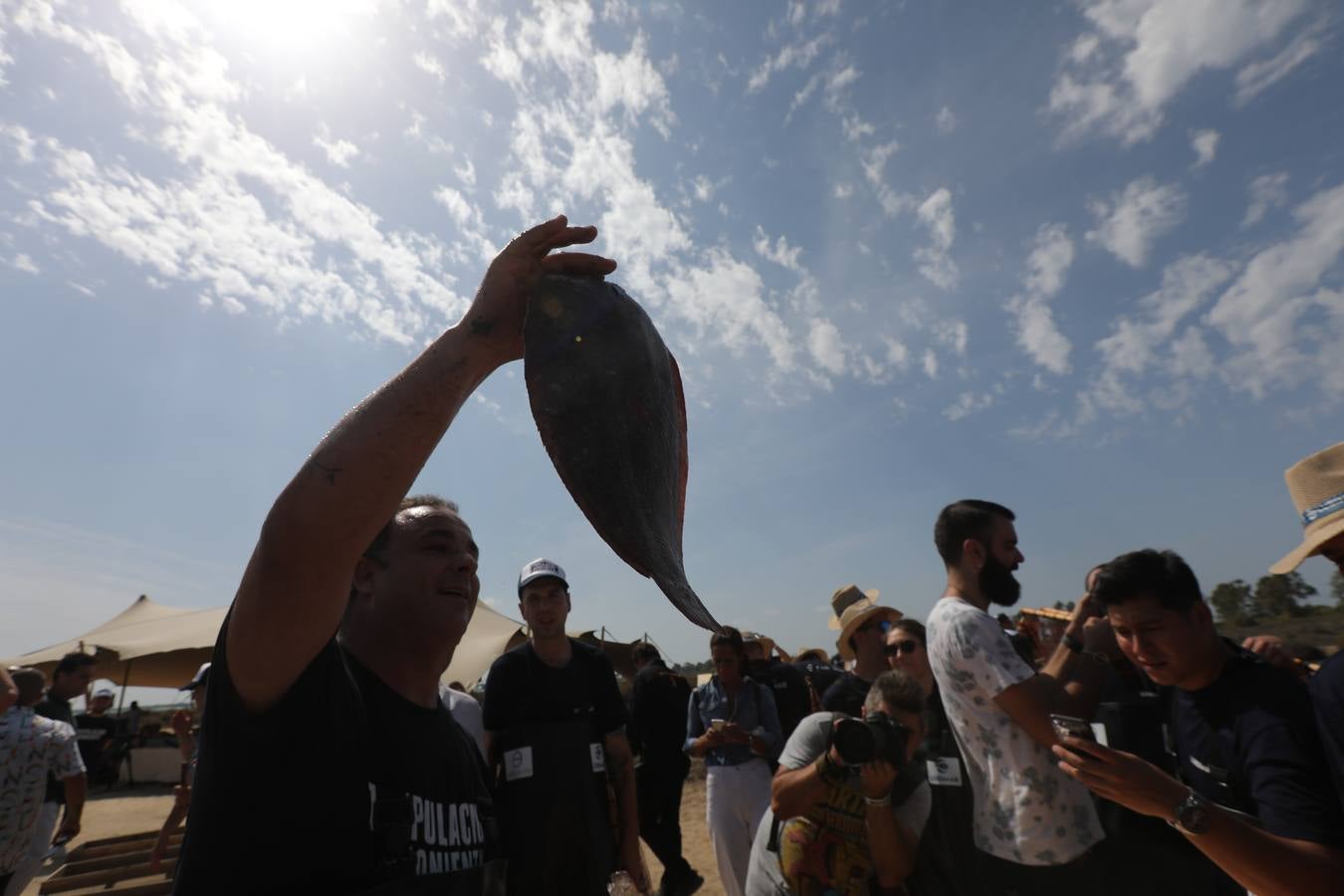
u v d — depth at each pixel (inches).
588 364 42.6
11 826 161.8
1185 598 81.7
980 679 105.3
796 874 109.1
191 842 41.8
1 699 153.9
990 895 103.7
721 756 189.8
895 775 102.5
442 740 59.4
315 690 43.8
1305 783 67.2
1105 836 96.9
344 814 45.3
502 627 515.2
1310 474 79.1
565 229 47.9
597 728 141.8
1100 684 104.1
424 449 42.2
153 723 837.8
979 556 120.1
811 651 341.1
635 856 141.6
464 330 44.9
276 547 38.6
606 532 37.3
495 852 62.8
